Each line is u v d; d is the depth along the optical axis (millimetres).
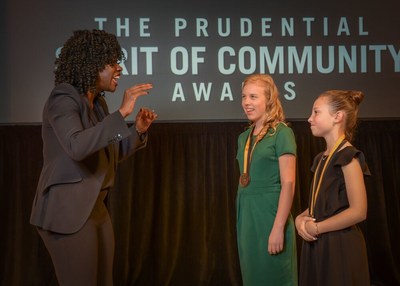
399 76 3727
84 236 1919
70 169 1896
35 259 3631
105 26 3623
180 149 3686
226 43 3682
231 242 3729
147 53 3648
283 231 2174
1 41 3553
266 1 3688
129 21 3637
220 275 3709
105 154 2029
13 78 3566
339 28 3711
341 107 2053
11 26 3557
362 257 1957
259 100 2297
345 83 3723
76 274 1917
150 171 3678
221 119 3689
